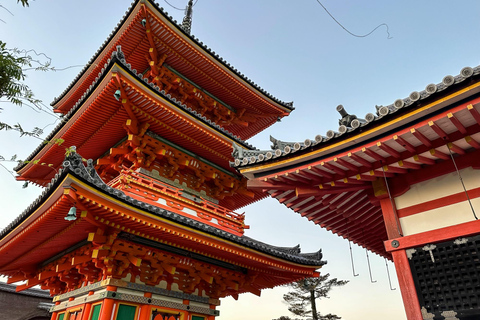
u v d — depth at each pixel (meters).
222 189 19.42
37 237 13.44
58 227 12.55
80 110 15.55
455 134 7.71
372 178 9.47
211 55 20.38
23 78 6.20
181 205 16.22
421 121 7.38
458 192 8.20
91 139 17.09
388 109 7.53
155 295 13.61
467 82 6.63
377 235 13.30
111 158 17.17
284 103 24.66
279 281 18.72
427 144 7.91
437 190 8.56
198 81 21.97
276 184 10.08
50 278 15.48
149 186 15.33
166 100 14.98
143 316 12.91
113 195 10.98
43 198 11.04
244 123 24.67
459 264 7.53
